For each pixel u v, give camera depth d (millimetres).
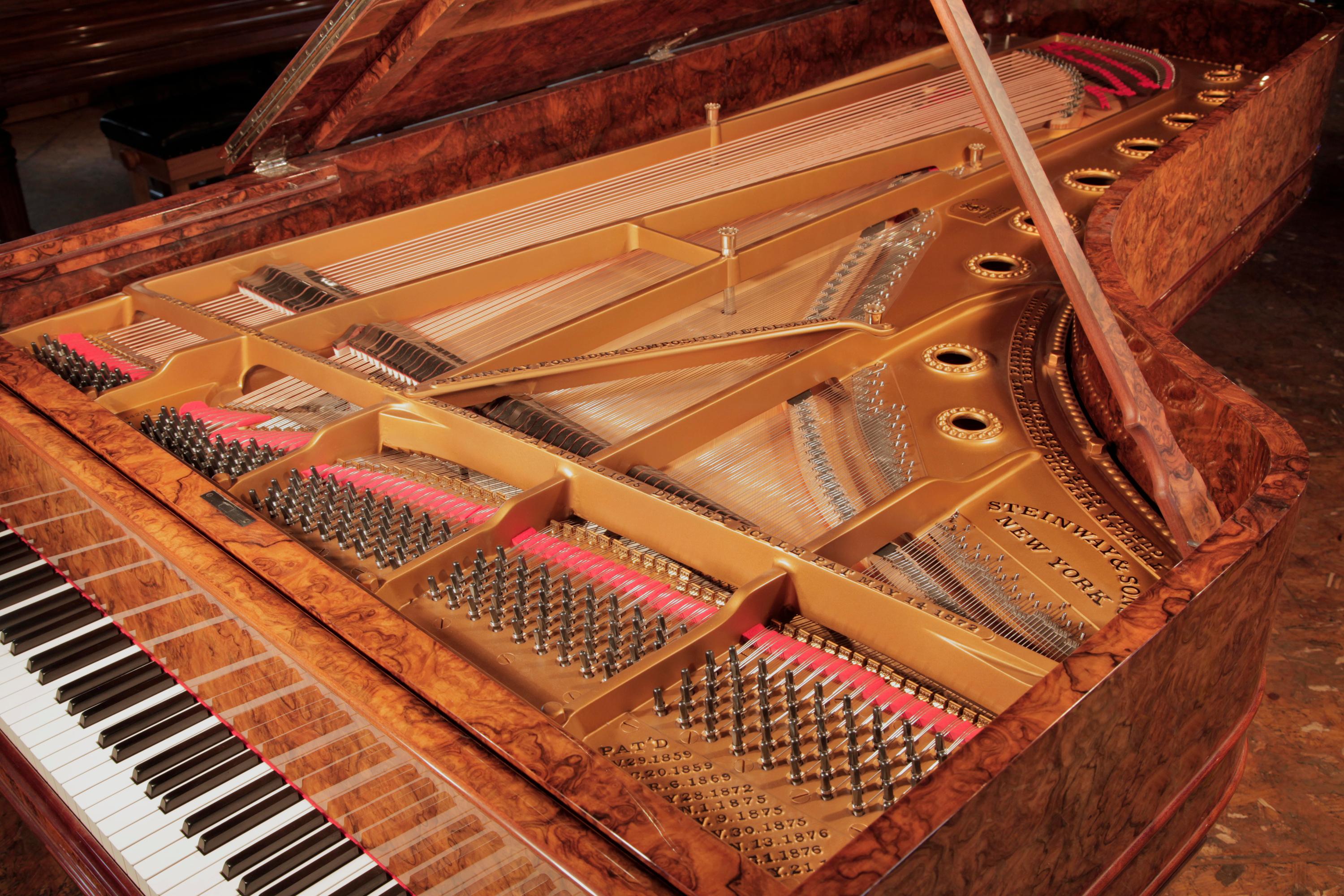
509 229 3012
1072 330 2752
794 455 2473
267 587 1957
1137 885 2107
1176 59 4141
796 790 1854
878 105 3713
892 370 2668
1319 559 3582
